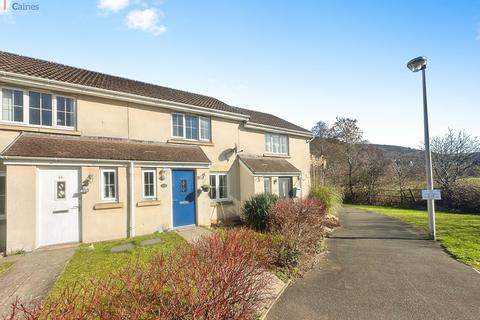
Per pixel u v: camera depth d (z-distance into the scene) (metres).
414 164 33.81
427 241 10.58
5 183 7.91
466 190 20.23
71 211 8.73
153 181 10.65
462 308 5.10
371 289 6.00
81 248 7.99
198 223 11.92
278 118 22.05
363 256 8.61
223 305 3.25
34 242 7.82
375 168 30.06
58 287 5.14
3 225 7.84
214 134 14.06
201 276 3.43
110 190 9.55
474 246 9.52
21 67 9.38
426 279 6.57
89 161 8.94
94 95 10.17
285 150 18.95
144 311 3.01
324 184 22.31
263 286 4.38
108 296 3.25
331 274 7.00
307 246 8.16
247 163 14.80
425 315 4.85
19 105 8.68
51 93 9.34
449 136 25.20
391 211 20.81
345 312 4.98
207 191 12.34
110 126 10.62
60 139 9.18
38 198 8.15
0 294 4.94
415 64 11.09
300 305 5.27
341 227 13.78
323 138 40.41
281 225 8.73
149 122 11.73
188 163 11.46
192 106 12.91
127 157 9.78
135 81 14.70
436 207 21.19
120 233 9.54
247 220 11.94
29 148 8.00
